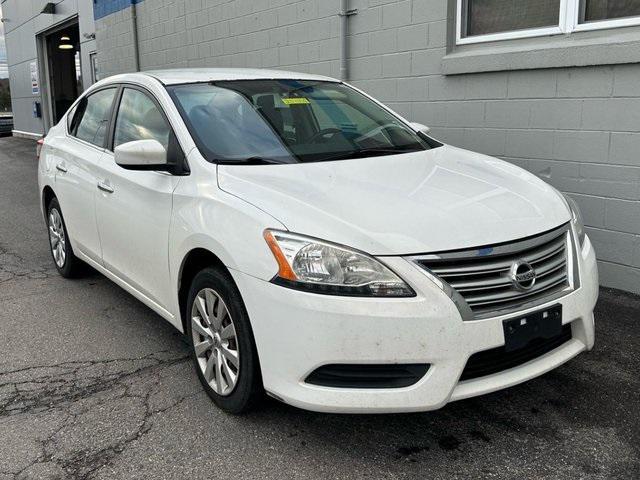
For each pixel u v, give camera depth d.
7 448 2.88
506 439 2.87
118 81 4.47
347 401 2.56
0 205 9.16
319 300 2.53
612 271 4.81
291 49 7.64
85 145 4.69
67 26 16.95
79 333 4.20
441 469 2.67
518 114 5.23
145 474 2.68
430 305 2.51
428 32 5.86
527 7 5.19
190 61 9.99
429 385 2.54
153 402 3.26
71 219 4.83
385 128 4.09
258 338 2.71
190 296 3.24
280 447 2.84
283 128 3.71
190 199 3.20
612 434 2.90
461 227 2.69
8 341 4.09
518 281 2.68
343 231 2.61
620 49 4.42
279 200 2.85
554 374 3.46
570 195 4.98
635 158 4.54
